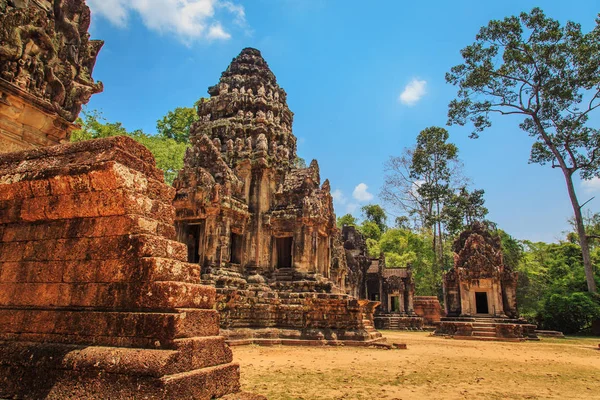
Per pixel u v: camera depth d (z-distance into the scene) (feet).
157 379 15.90
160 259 19.49
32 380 17.54
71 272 20.53
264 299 73.05
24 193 22.36
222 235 76.07
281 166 90.33
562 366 52.13
